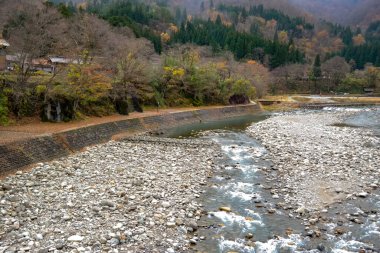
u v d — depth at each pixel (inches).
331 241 582.9
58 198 712.4
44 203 682.8
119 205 685.3
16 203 666.2
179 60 2711.6
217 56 3949.3
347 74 5098.4
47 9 1685.5
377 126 2053.4
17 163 901.8
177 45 3900.1
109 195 744.3
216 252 542.6
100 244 534.9
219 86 2874.0
